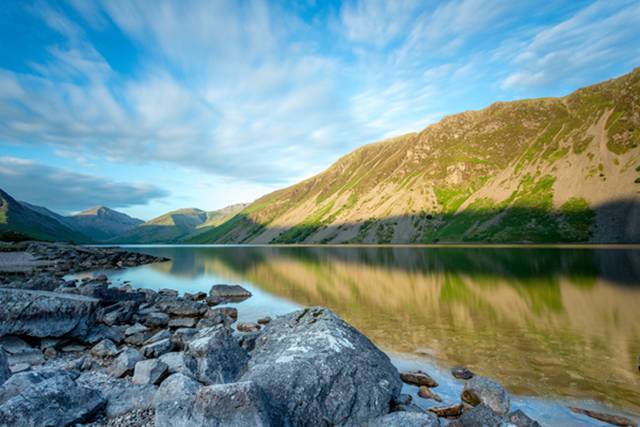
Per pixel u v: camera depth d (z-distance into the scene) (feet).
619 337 58.75
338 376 33.78
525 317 73.92
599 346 54.19
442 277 140.67
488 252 284.20
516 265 175.11
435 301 93.30
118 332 64.03
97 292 81.97
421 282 129.08
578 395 37.86
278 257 324.19
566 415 33.76
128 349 47.37
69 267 197.88
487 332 63.52
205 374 38.19
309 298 103.45
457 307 85.30
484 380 37.32
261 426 25.23
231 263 255.50
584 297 92.38
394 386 36.60
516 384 40.98
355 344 40.83
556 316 73.97
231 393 26.53
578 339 58.08
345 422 30.78
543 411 34.60
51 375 36.01
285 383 31.42
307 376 32.53
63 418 28.94
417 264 201.98
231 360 42.11
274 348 42.42
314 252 411.95
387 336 61.82
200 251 513.45
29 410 27.94
